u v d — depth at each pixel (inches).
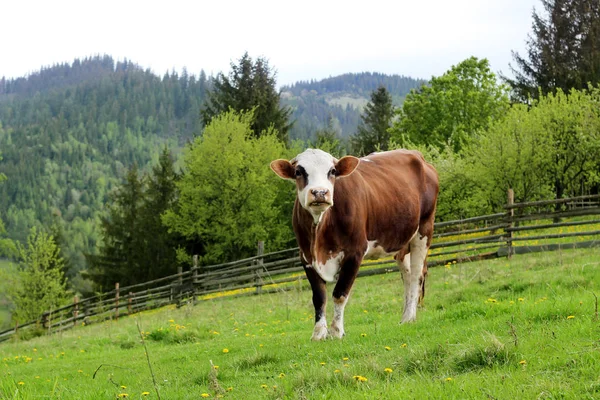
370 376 219.9
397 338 306.2
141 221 1766.7
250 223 1419.8
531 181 1224.8
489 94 1696.6
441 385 194.4
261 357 296.0
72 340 651.5
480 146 1304.1
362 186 355.3
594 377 186.5
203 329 553.9
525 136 1211.2
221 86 1936.5
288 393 214.2
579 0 1747.0
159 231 1694.1
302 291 757.9
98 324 925.8
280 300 701.9
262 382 250.2
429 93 1743.4
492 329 282.0
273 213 1402.6
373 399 187.2
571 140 1206.3
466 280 570.6
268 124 1909.4
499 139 1216.8
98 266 1813.5
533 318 296.7
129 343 525.3
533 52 1756.9
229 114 1483.8
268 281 839.7
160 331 531.5
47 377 371.6
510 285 448.5
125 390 274.7
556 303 318.3
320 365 250.8
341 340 318.7
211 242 1557.6
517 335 255.3
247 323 568.4
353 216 341.4
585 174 1238.3
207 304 831.1
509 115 1269.7
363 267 825.5
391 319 433.1
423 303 427.5
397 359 242.2
